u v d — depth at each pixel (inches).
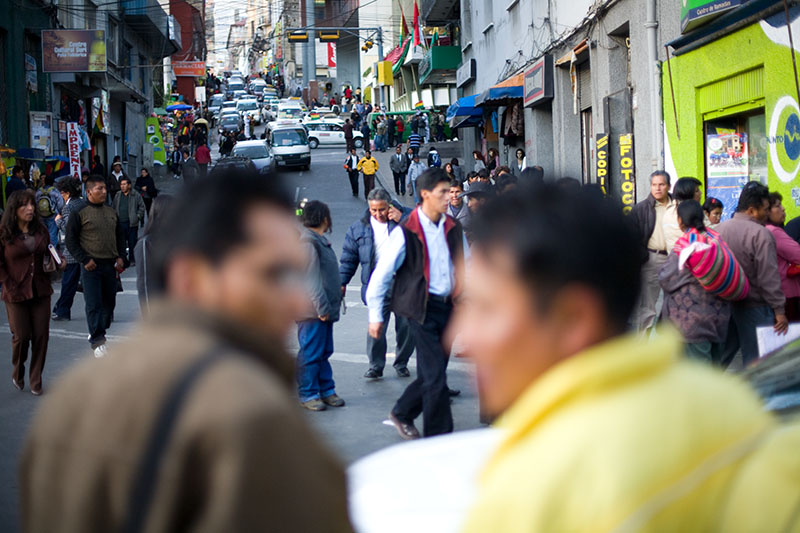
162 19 1676.9
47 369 363.9
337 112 2746.1
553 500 48.3
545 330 56.1
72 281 492.7
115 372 59.6
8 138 944.9
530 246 55.1
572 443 49.4
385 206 345.7
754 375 122.6
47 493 58.2
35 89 1035.3
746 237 263.0
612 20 625.9
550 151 882.1
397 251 233.0
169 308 64.8
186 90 2893.7
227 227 65.5
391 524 108.3
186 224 66.1
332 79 3863.2
